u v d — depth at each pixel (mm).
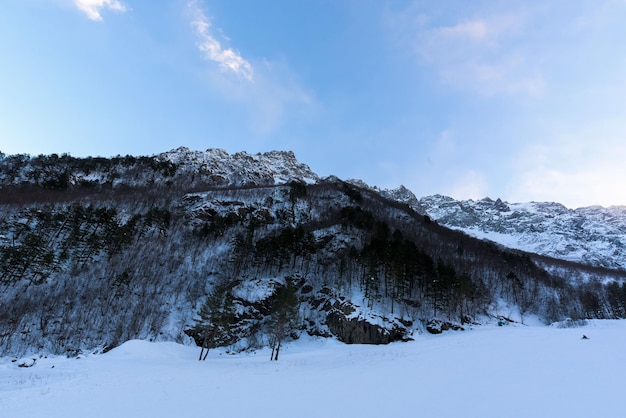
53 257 71750
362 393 23500
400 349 49688
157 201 122688
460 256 122875
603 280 138750
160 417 18547
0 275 65875
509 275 105125
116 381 28312
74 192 121000
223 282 78438
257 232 108062
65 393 23906
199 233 101688
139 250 85562
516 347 39594
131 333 58156
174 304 69000
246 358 51125
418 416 17562
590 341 40375
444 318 77938
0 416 18641
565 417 16031
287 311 56156
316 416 18391
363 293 80688
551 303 99562
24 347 50406
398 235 111375
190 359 48438
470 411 17781
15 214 87312
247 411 19547
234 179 181000
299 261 95938
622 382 21922
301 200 140125
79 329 56781
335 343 65812
